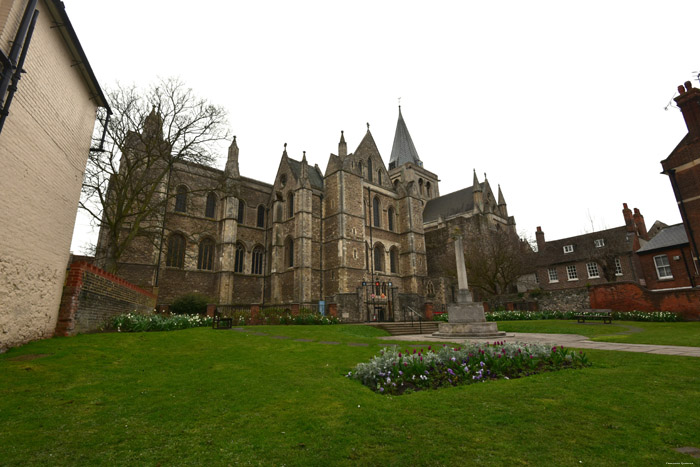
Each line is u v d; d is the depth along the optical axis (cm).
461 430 500
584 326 2314
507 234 4716
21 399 617
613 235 4331
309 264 3797
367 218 4556
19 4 895
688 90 2633
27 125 989
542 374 826
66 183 1220
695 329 1838
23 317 994
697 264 2525
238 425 524
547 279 4700
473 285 4434
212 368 926
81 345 1054
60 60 1145
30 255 1023
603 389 686
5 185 902
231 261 3781
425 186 8138
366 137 5066
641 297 2625
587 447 440
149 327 1623
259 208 4509
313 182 4466
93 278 1405
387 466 400
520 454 424
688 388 682
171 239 3591
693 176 2594
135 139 2556
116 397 659
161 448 446
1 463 396
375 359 862
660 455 414
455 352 928
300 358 1077
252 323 2525
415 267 4703
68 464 401
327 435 486
